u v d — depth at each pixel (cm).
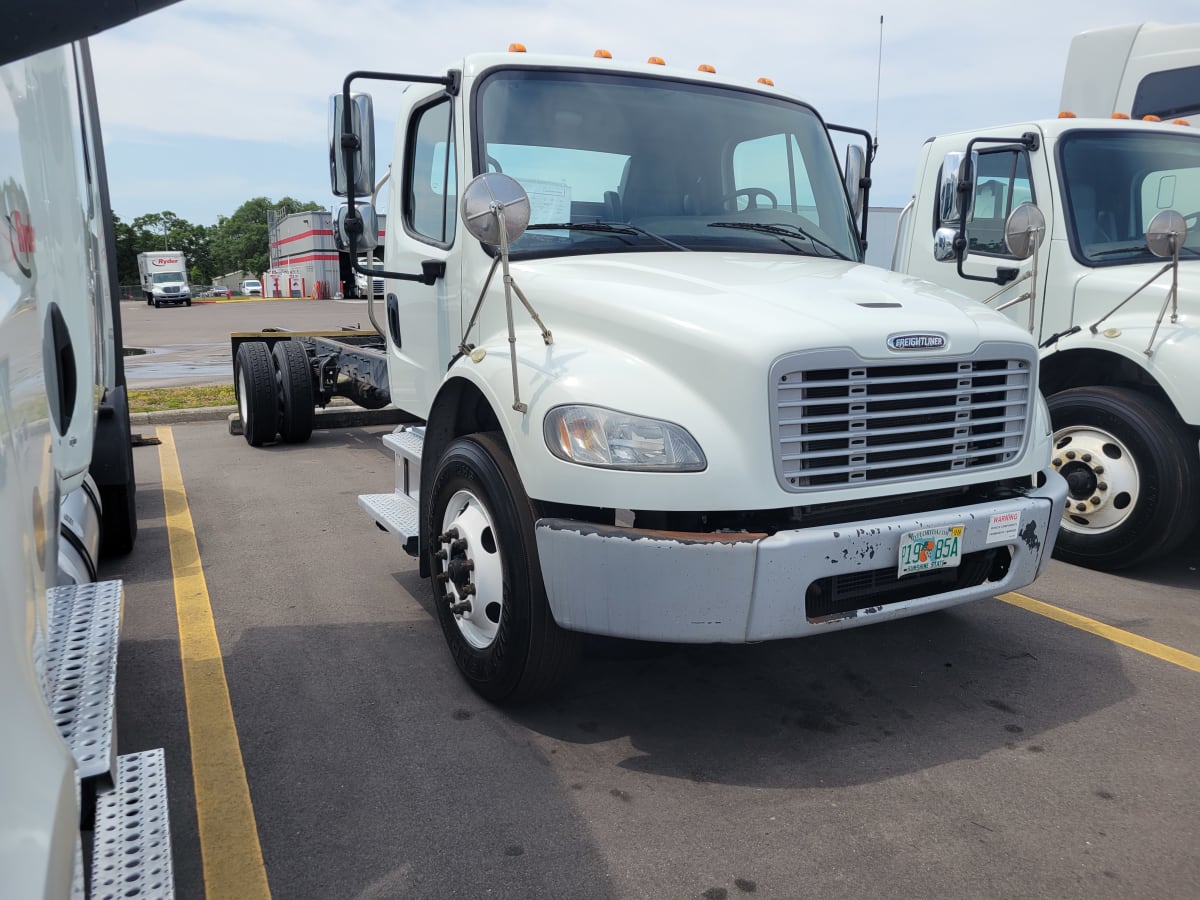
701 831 286
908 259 668
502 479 335
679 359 306
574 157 409
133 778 201
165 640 432
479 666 357
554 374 317
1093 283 532
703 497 292
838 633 441
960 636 438
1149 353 494
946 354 325
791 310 317
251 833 286
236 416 967
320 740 341
